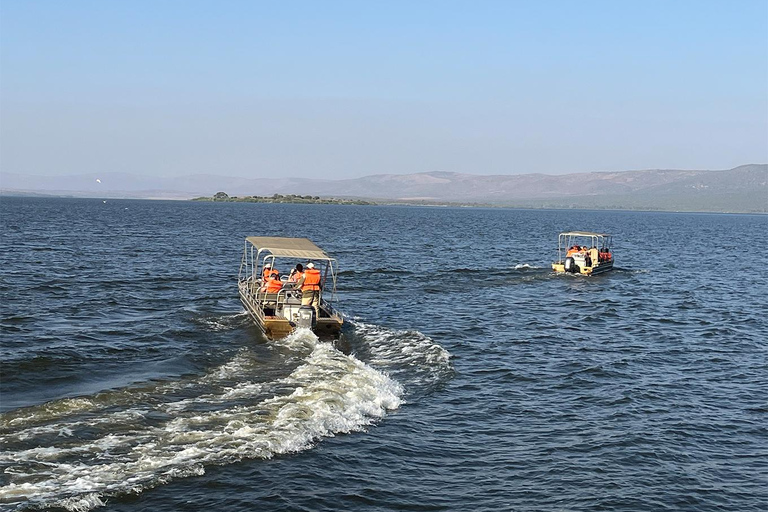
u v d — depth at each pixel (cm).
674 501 1492
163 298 3666
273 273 3134
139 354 2438
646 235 12250
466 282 4716
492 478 1562
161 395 1933
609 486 1545
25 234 7494
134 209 19362
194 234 8662
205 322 3041
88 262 5100
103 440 1580
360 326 3072
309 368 2245
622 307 3900
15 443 1542
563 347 2859
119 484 1383
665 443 1805
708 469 1658
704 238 11731
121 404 1838
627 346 2919
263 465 1517
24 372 2153
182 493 1378
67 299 3509
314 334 2655
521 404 2089
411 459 1628
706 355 2795
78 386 2034
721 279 5484
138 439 1595
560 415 2002
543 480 1563
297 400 1909
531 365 2548
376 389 2086
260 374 2195
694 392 2273
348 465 1562
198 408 1820
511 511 1419
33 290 3728
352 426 1786
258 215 16600
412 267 5528
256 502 1371
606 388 2286
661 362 2662
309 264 2914
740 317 3691
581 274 5306
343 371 2223
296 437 1656
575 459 1684
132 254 5803
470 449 1717
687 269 6225
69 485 1364
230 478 1450
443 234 10412
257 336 2769
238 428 1688
